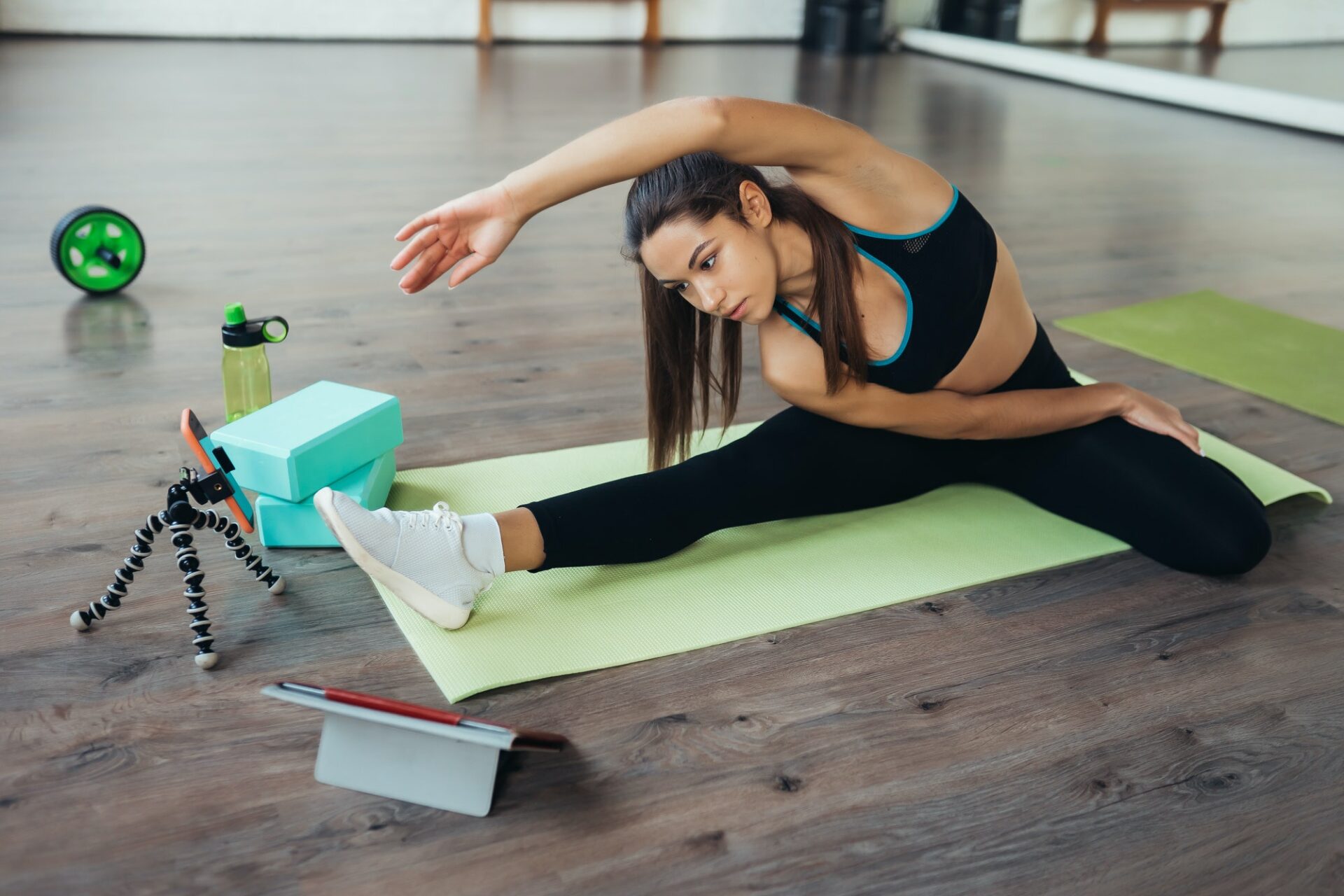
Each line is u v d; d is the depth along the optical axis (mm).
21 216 3068
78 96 4641
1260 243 3340
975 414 1556
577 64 6305
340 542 1323
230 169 3664
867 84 6039
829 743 1243
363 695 1100
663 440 1566
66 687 1276
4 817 1094
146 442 1855
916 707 1307
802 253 1358
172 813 1109
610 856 1081
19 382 2066
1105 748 1253
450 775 1130
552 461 1848
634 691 1312
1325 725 1304
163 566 1516
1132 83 5836
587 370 2254
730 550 1613
